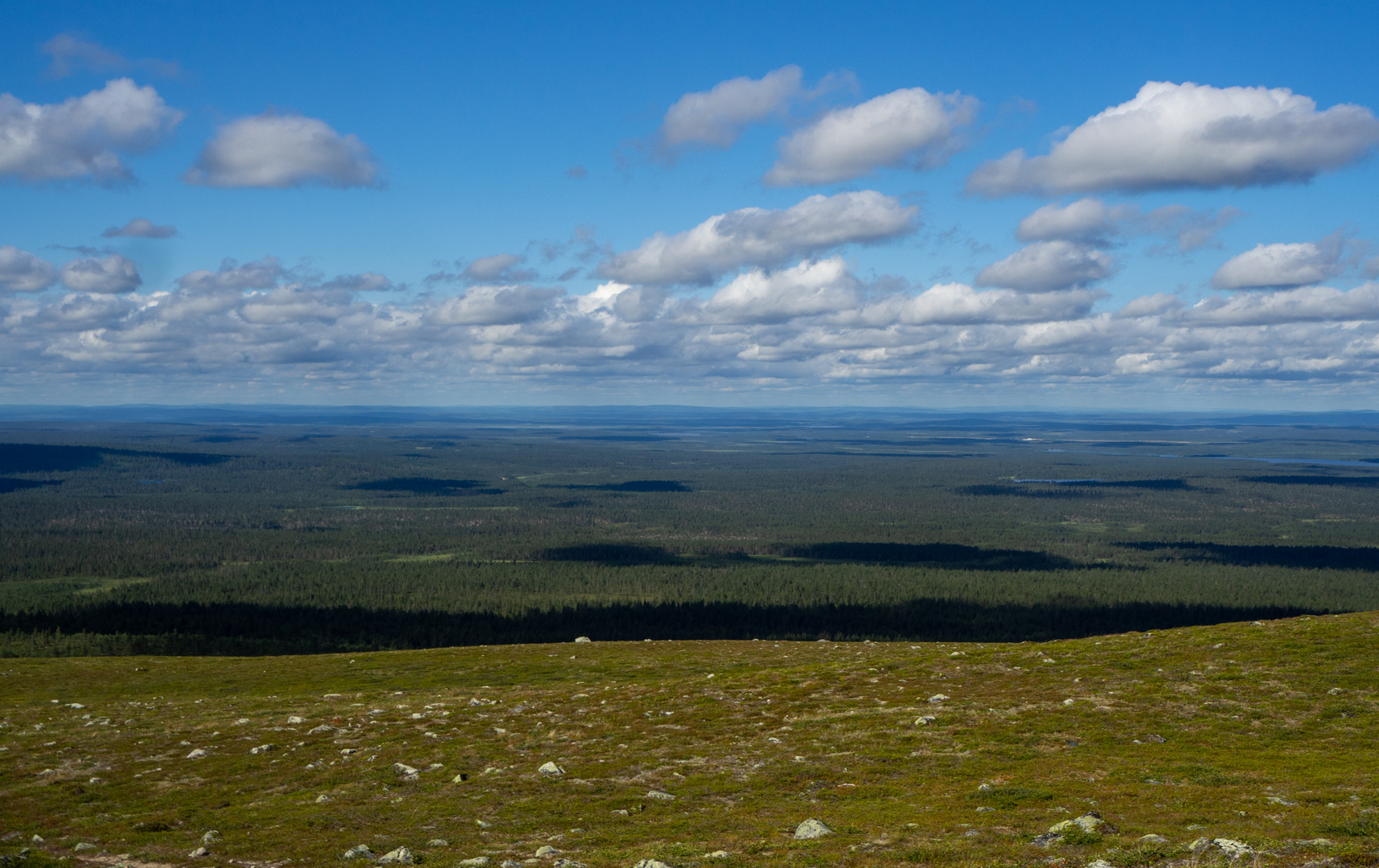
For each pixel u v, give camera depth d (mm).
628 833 26094
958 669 50844
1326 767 28438
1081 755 32125
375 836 26938
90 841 27016
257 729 46406
